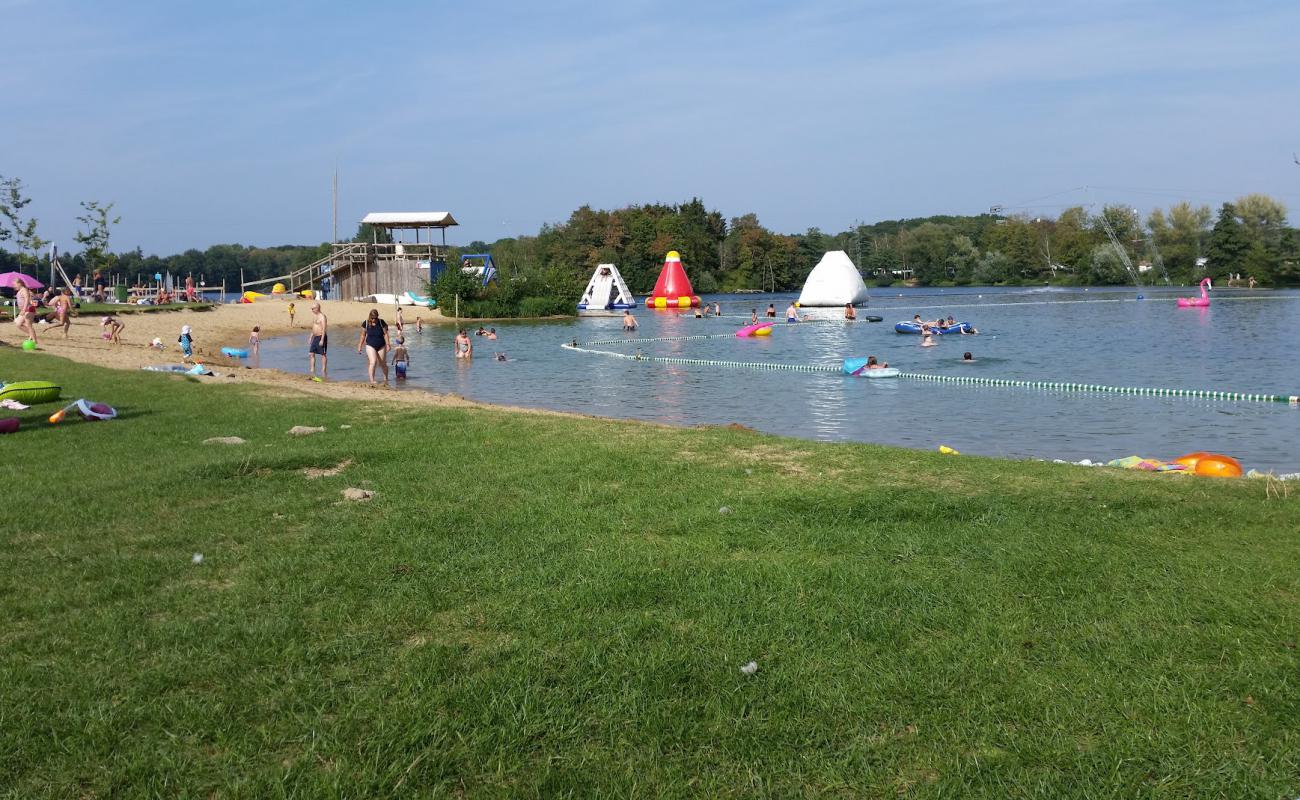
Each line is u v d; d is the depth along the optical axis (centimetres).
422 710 405
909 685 427
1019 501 745
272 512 739
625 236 11969
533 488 816
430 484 833
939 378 2467
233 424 1208
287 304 5844
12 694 419
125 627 497
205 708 407
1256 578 557
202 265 13675
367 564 601
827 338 4078
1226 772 356
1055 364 2772
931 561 600
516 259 11350
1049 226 12925
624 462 916
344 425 1204
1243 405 1922
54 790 349
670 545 642
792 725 395
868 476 850
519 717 399
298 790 347
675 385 2453
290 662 454
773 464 910
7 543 651
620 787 352
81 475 874
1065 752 372
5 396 1354
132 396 1476
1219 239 10494
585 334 4606
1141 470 928
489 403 2100
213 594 549
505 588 554
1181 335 3838
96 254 5688
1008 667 445
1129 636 477
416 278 6650
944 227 14388
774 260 12781
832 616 506
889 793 349
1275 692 415
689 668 446
